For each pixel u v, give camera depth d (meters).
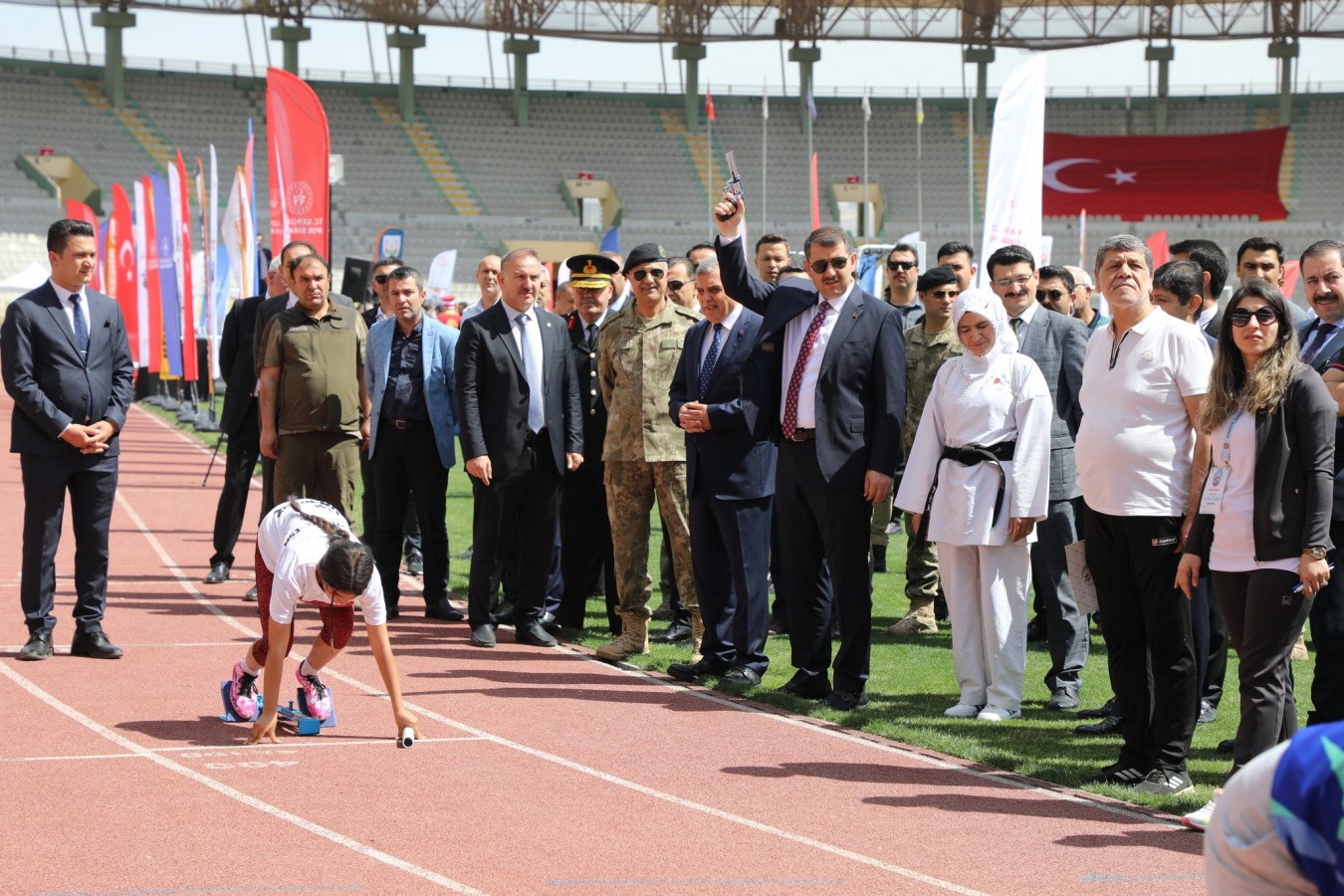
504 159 48.84
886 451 6.96
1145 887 4.62
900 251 9.75
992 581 6.90
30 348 7.67
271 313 9.65
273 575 6.18
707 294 7.62
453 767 5.95
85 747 6.14
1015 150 9.98
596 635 9.10
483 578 8.55
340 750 6.19
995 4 45.16
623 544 8.27
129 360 8.09
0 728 6.43
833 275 7.07
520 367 8.45
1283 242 46.88
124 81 46.88
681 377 7.86
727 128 50.78
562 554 9.19
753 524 7.57
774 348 7.33
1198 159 47.56
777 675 7.94
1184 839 5.11
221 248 26.73
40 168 43.34
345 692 7.32
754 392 7.32
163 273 22.62
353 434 9.05
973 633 7.03
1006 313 7.21
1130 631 5.80
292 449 8.95
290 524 6.14
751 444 7.53
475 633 8.57
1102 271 5.83
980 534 6.79
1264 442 5.16
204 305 25.11
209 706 6.94
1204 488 5.38
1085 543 5.93
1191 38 46.62
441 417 9.17
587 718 6.86
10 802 5.34
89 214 31.14
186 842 4.91
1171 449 5.67
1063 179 47.91
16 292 35.50
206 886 4.49
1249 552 5.21
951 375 6.94
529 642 8.71
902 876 4.69
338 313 9.09
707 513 7.69
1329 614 5.66
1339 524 5.62
